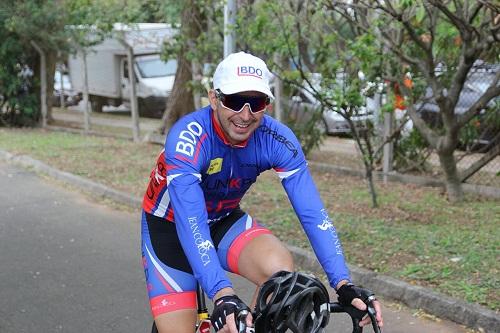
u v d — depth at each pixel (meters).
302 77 7.46
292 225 6.69
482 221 6.84
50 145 13.05
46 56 16.73
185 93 13.24
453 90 7.23
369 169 7.48
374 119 9.52
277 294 2.01
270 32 8.02
